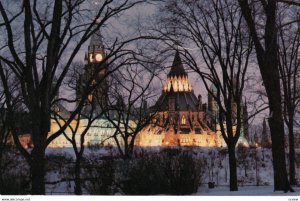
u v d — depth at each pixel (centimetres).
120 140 6619
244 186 4256
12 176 2300
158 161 2306
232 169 3036
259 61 2298
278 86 2270
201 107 12662
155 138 10619
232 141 3092
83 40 2064
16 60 1914
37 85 1920
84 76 4112
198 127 12281
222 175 5216
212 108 11306
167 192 2255
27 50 1912
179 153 2405
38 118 1880
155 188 2248
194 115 12519
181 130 11988
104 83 4109
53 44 1898
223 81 3228
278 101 2264
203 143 11750
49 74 1895
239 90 3397
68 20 2020
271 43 2133
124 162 2380
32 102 1886
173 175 2267
